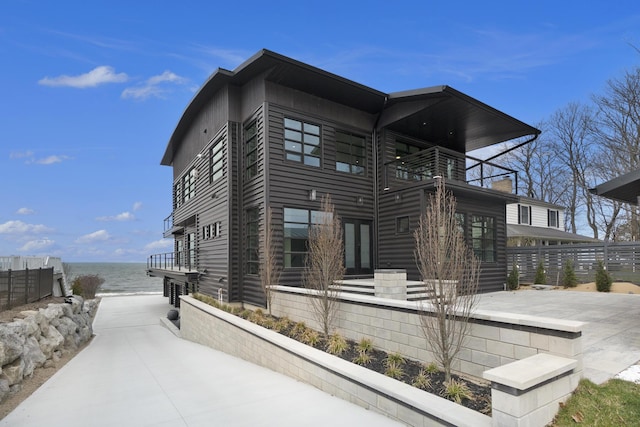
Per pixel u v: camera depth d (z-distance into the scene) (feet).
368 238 41.27
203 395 16.06
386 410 12.28
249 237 37.73
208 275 43.80
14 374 18.22
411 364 16.15
